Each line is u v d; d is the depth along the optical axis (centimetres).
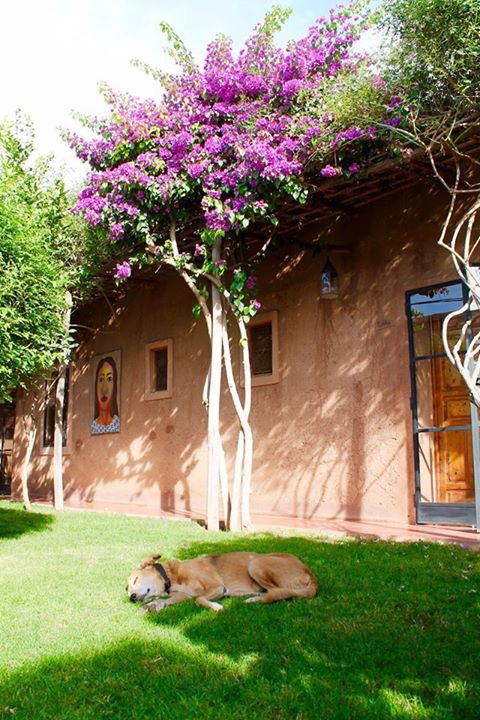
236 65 824
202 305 868
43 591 496
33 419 1184
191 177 806
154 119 841
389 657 337
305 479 947
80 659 347
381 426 859
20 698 302
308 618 404
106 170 861
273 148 755
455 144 694
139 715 283
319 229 973
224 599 459
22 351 711
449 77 627
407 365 841
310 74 797
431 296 832
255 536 742
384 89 678
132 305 1355
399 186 857
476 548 620
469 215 607
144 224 856
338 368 926
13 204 740
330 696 294
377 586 476
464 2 580
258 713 281
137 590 461
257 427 1032
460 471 804
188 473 1162
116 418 1355
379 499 851
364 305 903
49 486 1563
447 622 388
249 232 962
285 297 1013
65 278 812
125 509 1157
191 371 1187
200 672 326
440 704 284
